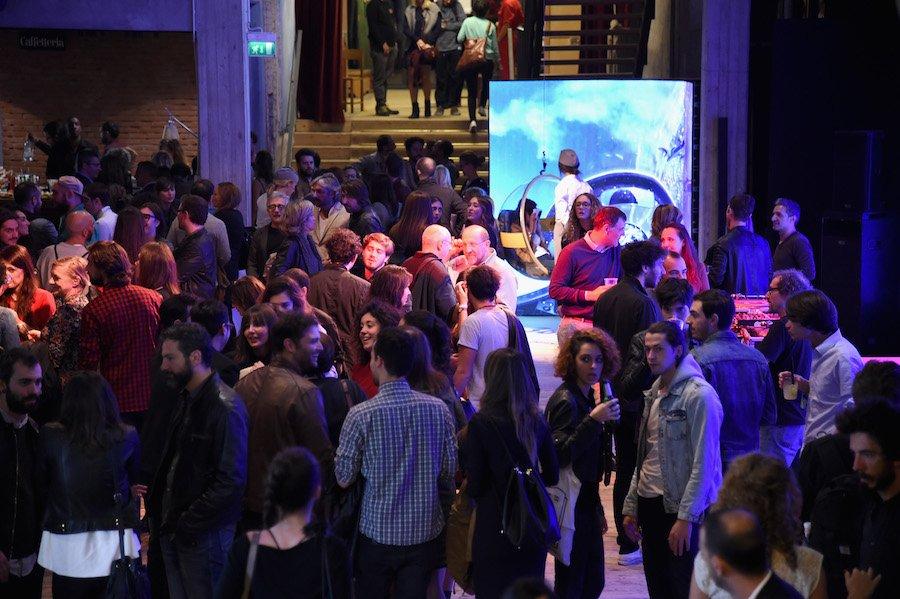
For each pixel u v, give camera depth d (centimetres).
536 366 1127
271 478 376
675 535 512
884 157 1263
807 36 1264
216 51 1226
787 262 912
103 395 502
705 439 514
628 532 563
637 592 639
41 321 719
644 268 686
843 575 411
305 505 377
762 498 357
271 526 377
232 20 1221
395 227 899
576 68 1975
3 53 1873
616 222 797
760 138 1346
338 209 946
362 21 2256
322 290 720
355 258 737
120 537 500
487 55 1834
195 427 492
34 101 1889
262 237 912
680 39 1584
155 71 1900
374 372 496
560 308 816
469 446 484
